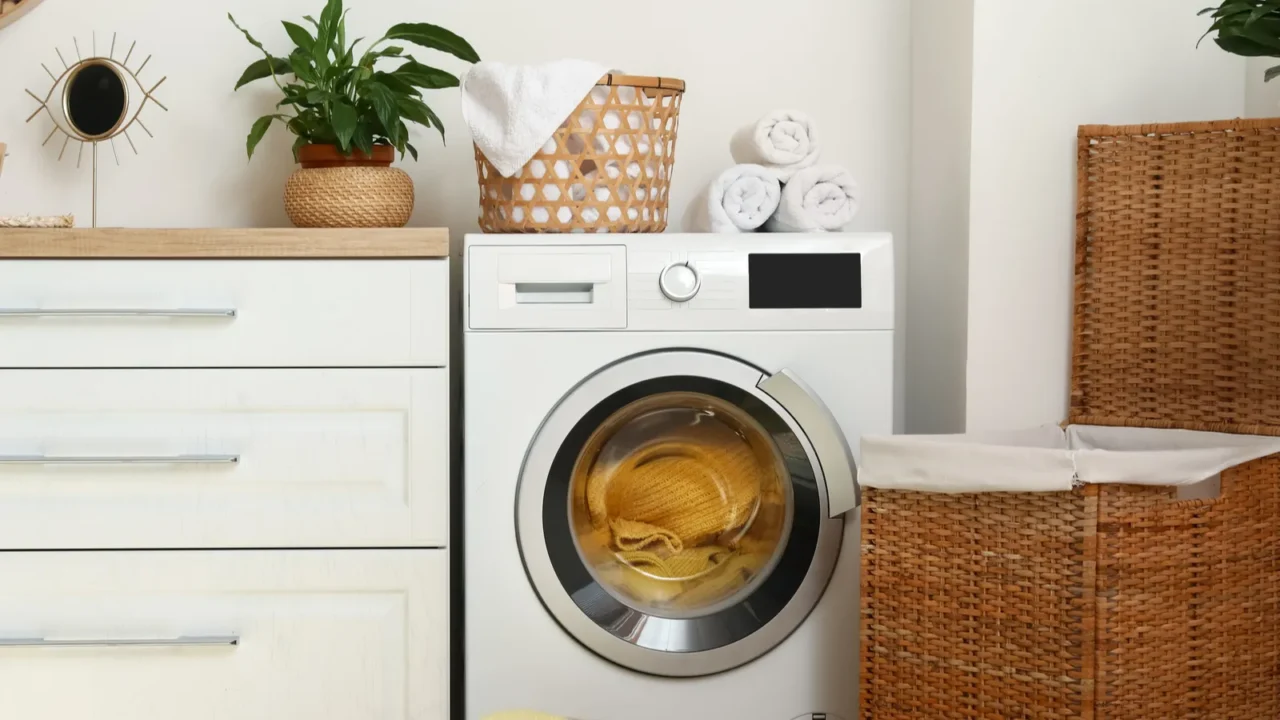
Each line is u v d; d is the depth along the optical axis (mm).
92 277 1581
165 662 1599
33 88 2111
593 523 1723
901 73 2266
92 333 1584
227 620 1606
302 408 1609
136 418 1594
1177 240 1803
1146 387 1844
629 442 1725
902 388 2289
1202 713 1486
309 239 1598
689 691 1681
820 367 1694
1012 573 1458
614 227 1728
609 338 1661
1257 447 1496
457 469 2150
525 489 1641
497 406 1649
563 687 1669
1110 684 1409
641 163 1740
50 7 2107
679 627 1679
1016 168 1910
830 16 2254
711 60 2234
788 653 1693
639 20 2217
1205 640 1481
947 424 2027
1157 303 1825
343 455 1616
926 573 1534
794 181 1777
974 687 1496
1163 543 1433
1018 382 1923
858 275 1701
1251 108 1915
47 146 2113
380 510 1619
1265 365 1733
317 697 1621
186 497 1599
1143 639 1428
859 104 2262
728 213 1773
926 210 2160
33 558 1581
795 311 1688
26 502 1583
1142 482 1388
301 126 1862
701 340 1675
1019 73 1908
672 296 1658
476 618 1654
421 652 1627
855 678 1693
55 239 1567
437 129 2160
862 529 1582
